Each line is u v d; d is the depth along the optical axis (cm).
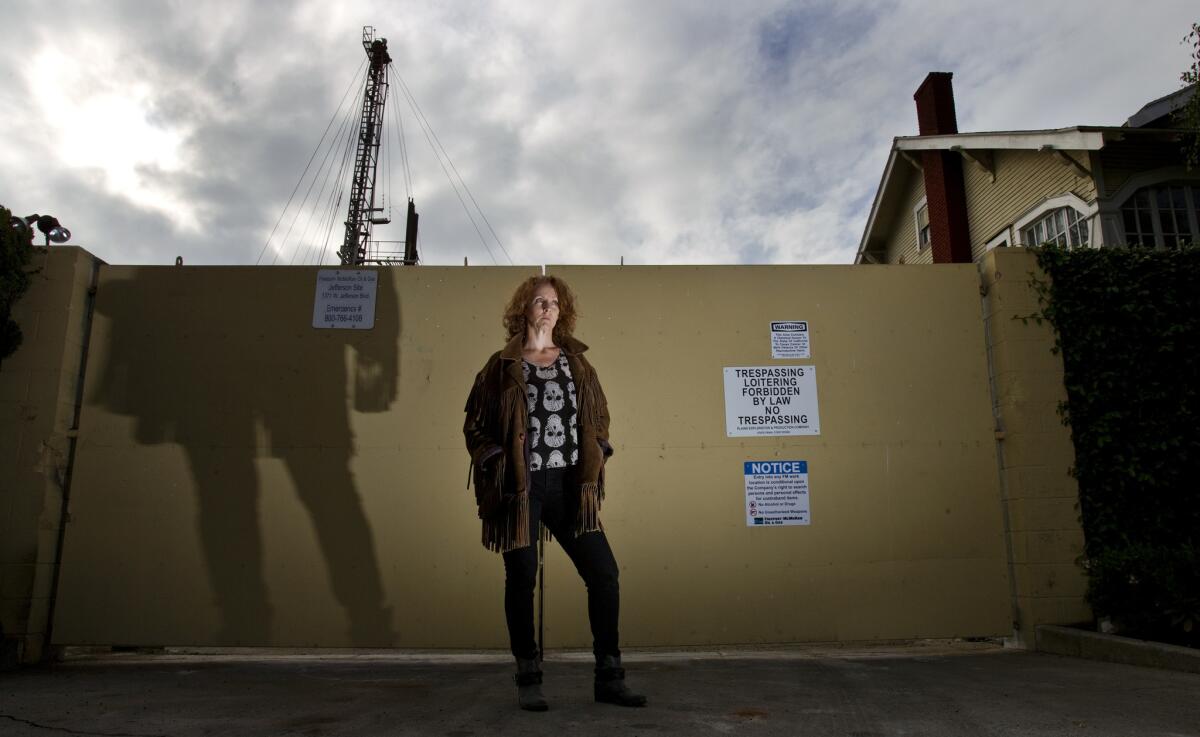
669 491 484
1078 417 494
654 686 354
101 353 489
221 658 471
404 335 496
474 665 445
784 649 502
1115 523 482
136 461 477
